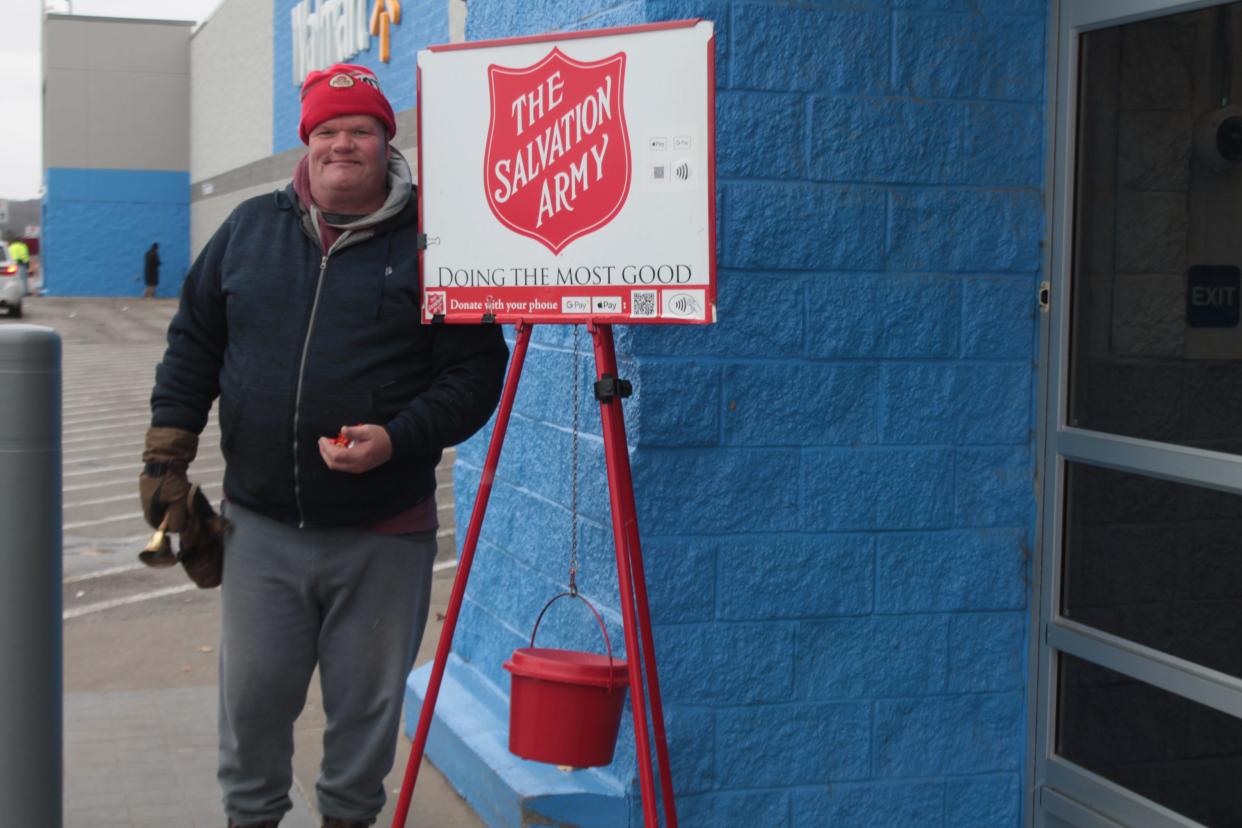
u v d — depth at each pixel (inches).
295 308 122.4
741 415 138.3
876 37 139.8
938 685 145.5
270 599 124.8
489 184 114.3
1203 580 127.3
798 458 140.2
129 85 1608.0
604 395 110.1
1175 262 130.4
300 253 123.6
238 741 127.7
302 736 188.9
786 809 142.0
